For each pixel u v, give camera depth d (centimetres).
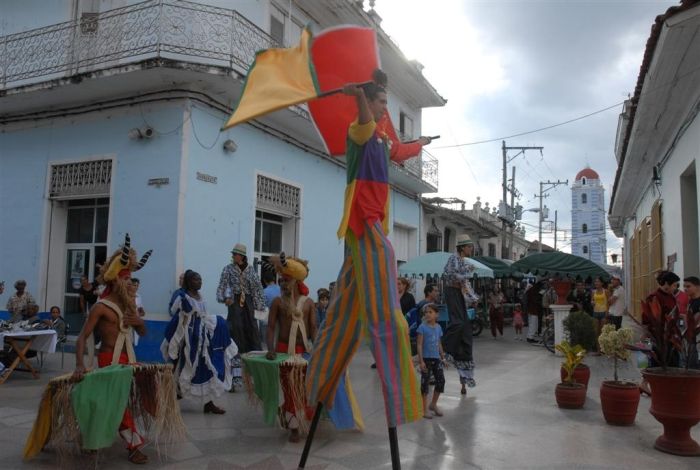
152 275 1028
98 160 1120
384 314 343
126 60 1068
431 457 495
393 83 1920
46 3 1168
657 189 1405
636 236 2142
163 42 1049
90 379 439
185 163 1037
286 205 1340
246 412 653
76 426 444
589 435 571
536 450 519
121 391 452
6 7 1209
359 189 356
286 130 1329
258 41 1155
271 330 573
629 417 608
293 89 298
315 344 407
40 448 466
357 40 366
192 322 643
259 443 530
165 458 484
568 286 1317
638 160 1399
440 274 1516
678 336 548
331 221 1531
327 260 1503
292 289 596
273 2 1298
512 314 2448
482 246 3297
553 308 1306
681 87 909
